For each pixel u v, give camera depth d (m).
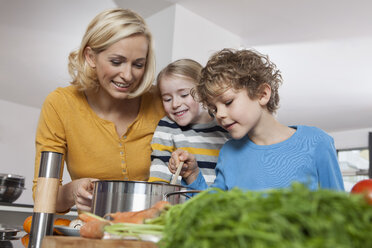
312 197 0.33
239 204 0.34
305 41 3.59
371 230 0.32
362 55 3.89
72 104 1.30
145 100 1.43
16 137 6.38
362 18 3.12
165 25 2.79
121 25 1.09
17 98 6.15
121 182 0.74
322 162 1.02
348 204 0.32
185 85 1.37
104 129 1.30
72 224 0.96
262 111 1.07
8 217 2.66
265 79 1.06
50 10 3.24
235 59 1.07
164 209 0.65
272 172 1.05
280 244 0.29
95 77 1.24
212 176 1.38
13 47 4.12
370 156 6.56
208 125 1.46
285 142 1.06
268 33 3.38
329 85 4.78
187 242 0.33
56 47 4.06
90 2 3.00
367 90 4.85
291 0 2.82
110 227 0.58
